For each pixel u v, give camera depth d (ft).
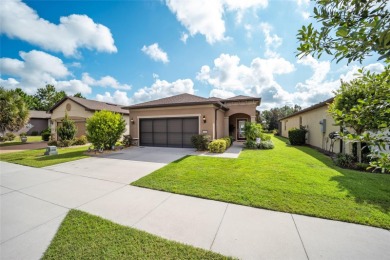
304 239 9.04
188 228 10.14
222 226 10.30
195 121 42.42
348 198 13.32
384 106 6.18
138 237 9.31
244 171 21.07
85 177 20.07
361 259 7.69
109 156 32.65
